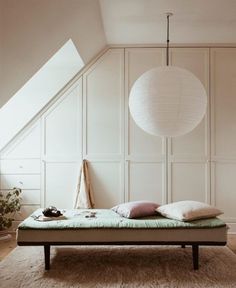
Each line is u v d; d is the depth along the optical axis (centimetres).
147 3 363
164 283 305
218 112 501
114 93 503
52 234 330
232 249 411
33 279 313
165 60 503
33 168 501
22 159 502
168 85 324
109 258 371
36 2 270
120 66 504
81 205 487
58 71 496
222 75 502
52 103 504
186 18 407
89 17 374
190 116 331
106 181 500
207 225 333
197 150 500
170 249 403
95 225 331
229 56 504
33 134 503
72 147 502
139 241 331
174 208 354
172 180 499
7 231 495
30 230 330
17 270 336
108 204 499
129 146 501
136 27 436
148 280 311
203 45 502
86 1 334
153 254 384
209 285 301
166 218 357
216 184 498
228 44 501
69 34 370
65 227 329
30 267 344
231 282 308
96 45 471
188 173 499
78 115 503
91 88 504
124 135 501
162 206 371
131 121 502
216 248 409
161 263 355
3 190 501
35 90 494
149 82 329
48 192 500
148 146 501
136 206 362
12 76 330
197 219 345
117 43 498
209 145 499
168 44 454
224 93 501
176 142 500
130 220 346
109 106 502
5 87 336
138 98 337
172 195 498
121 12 388
